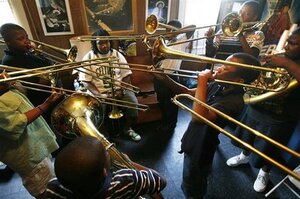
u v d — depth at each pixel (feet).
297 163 5.45
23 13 7.20
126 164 2.95
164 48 3.95
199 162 4.02
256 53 6.03
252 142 5.12
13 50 5.22
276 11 6.78
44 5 7.29
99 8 7.98
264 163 4.92
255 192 5.50
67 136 3.86
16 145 3.70
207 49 7.17
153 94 8.32
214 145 3.93
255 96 4.01
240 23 5.03
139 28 8.86
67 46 8.23
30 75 3.52
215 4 9.55
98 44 6.46
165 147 7.18
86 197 2.09
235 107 3.53
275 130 4.50
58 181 2.16
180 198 5.38
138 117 8.13
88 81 6.60
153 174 2.76
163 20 9.16
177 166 6.40
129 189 2.37
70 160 1.91
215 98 3.73
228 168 6.22
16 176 5.97
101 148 2.09
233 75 3.56
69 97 3.92
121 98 6.49
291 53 4.08
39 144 4.07
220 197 5.39
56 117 3.83
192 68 8.81
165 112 7.61
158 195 3.01
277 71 3.09
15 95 3.65
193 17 9.75
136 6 8.35
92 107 4.01
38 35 7.70
